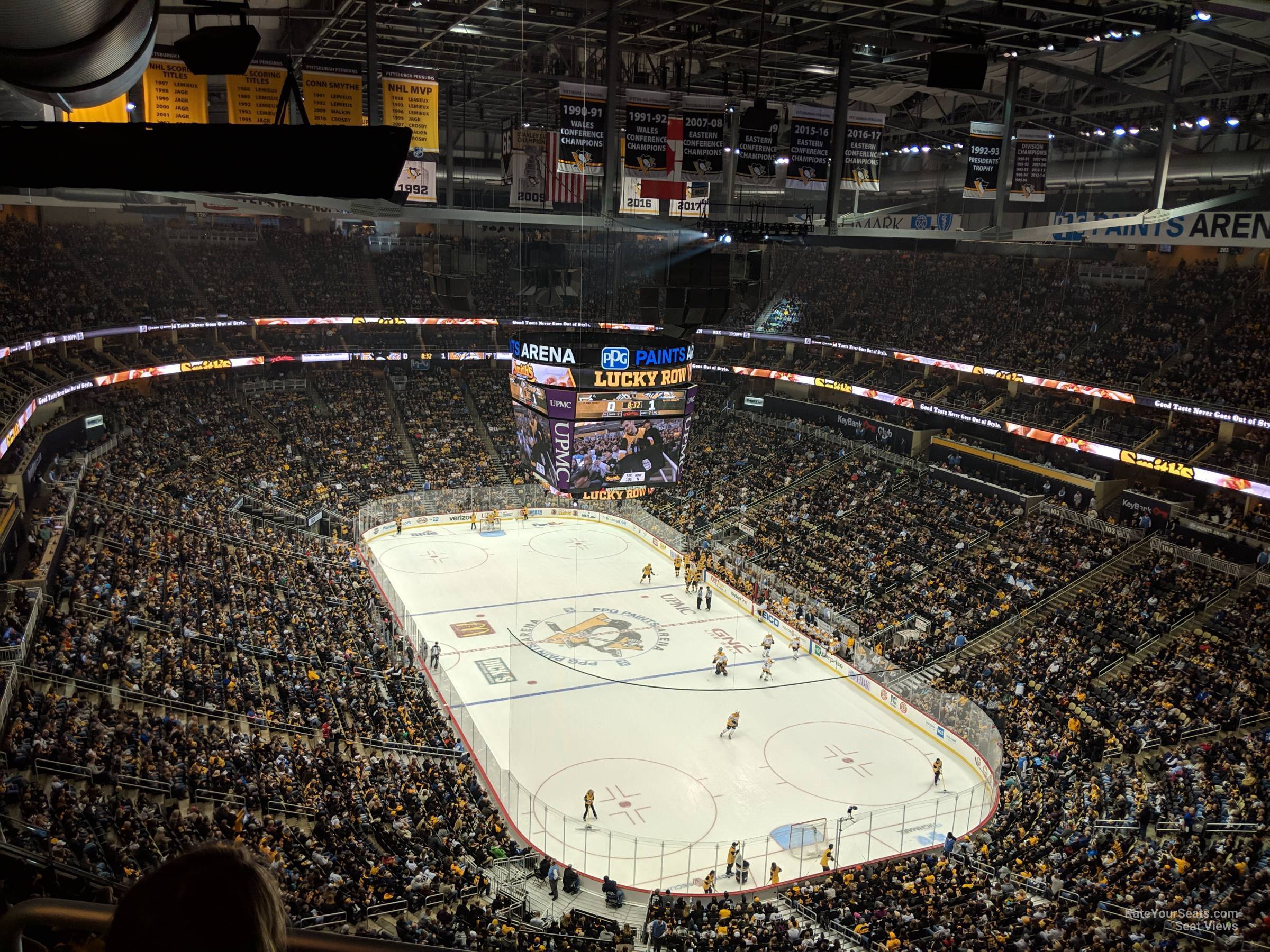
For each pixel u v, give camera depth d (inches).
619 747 1400.1
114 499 1766.7
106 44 275.0
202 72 432.1
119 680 1135.6
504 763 1326.3
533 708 1508.4
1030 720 1363.2
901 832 1208.2
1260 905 799.1
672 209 1422.2
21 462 1572.3
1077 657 1493.6
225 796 951.0
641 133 1233.4
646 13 1378.0
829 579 1921.8
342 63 1172.5
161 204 1740.9
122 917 71.3
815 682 1669.5
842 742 1454.2
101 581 1387.8
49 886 656.4
